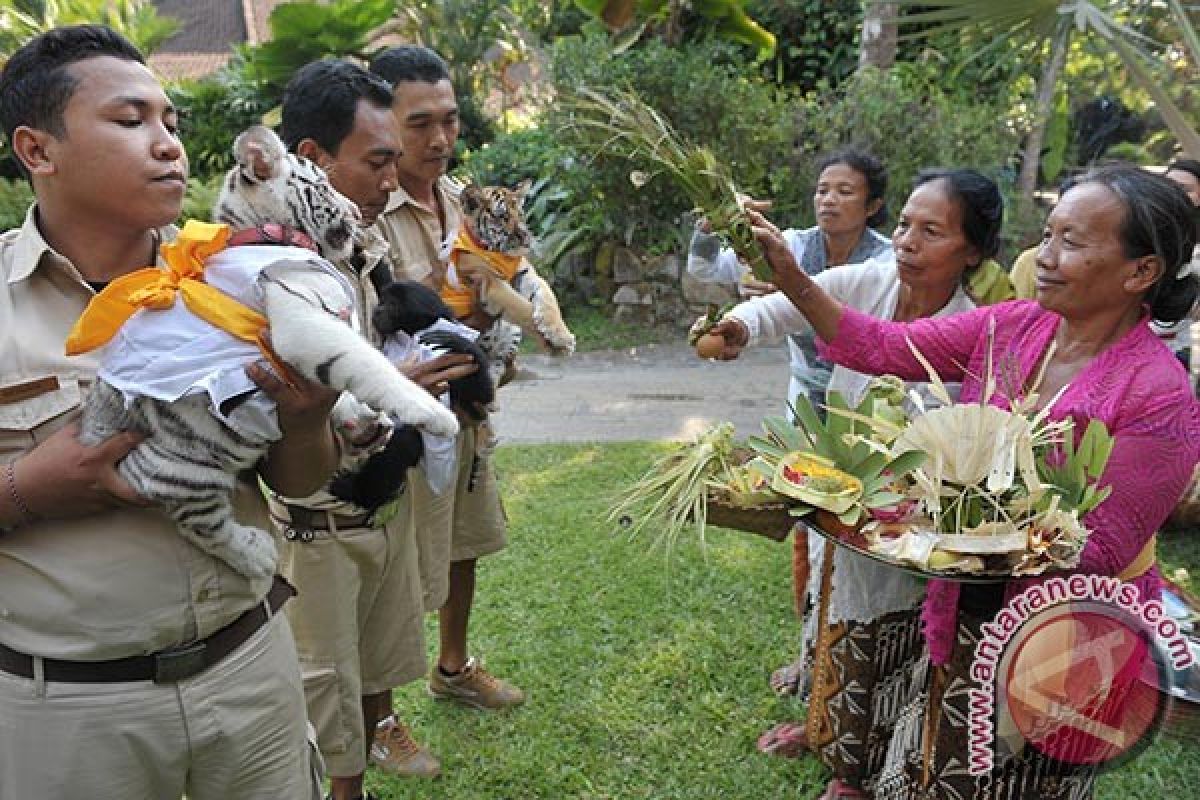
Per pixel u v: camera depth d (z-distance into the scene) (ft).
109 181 5.34
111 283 5.27
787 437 7.95
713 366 26.17
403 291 7.88
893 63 31.42
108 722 5.64
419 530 9.72
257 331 5.32
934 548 6.52
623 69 27.63
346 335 5.14
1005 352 7.54
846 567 8.68
